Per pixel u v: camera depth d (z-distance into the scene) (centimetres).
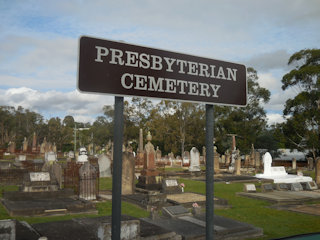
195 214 959
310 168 3819
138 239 618
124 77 329
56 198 1233
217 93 401
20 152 5678
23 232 633
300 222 979
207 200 392
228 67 416
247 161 4238
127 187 1452
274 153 6178
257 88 5859
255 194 1499
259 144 6059
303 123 4034
